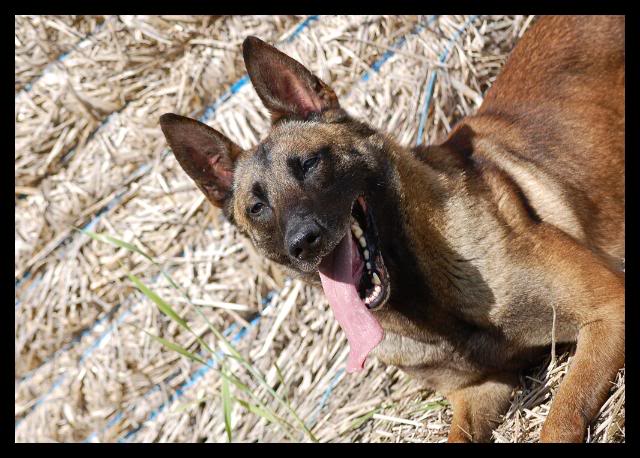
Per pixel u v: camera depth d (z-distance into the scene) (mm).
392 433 1579
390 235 1442
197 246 1804
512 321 1437
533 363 1504
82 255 1824
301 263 1415
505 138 1552
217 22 1894
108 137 1862
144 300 1799
